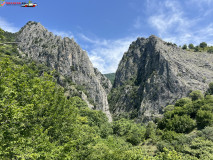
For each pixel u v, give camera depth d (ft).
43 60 510.17
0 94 41.81
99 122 242.17
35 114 60.59
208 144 123.24
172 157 79.92
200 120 176.24
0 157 36.45
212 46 538.47
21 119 42.32
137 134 230.89
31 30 570.46
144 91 481.05
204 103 203.62
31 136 47.57
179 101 297.53
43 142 46.24
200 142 128.16
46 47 542.98
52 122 65.00
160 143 155.12
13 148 39.11
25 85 52.70
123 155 88.12
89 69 589.32
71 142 55.57
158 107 409.49
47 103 62.08
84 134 85.25
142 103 457.27
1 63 51.26
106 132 209.56
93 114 247.29
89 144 81.20
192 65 459.32
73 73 527.40
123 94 594.24
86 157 77.46
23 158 34.76
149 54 602.85
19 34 553.64
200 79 406.41
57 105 72.64
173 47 541.75
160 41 590.55
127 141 225.76
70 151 55.26
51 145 48.88
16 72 57.52
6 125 38.40
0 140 37.29
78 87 474.49
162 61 489.26
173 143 149.79
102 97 533.55
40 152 41.91
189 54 510.17
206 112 175.63
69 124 75.46
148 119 393.09
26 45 520.42
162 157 86.99
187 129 185.26
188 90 385.50
